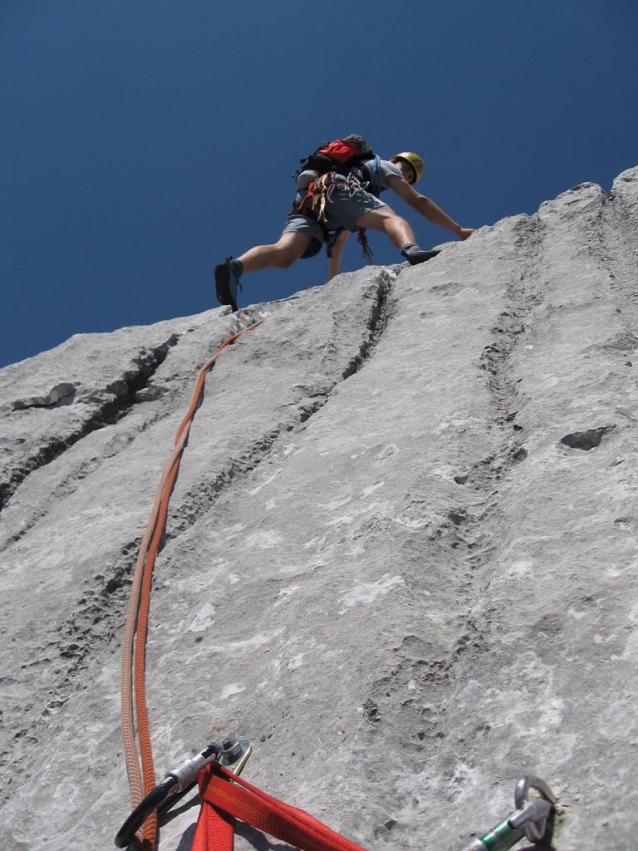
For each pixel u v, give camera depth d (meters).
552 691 1.72
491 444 2.71
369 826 1.58
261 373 3.91
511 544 2.14
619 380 2.79
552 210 4.74
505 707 1.72
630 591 1.86
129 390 4.19
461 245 4.68
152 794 1.62
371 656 1.91
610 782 1.51
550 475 2.35
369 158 5.31
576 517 2.15
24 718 2.23
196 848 1.53
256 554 2.53
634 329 3.25
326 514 2.61
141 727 1.95
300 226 5.16
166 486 2.96
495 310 3.79
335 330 4.09
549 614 1.87
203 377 3.95
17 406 4.07
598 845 1.42
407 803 1.63
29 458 3.69
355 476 2.78
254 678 2.03
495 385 3.15
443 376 3.29
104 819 1.81
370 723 1.77
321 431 3.24
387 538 2.31
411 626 1.98
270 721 1.89
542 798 1.50
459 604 2.07
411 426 2.94
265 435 3.30
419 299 4.23
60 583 2.68
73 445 3.79
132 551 2.72
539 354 3.28
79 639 2.44
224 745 1.76
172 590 2.51
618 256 4.07
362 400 3.40
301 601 2.20
